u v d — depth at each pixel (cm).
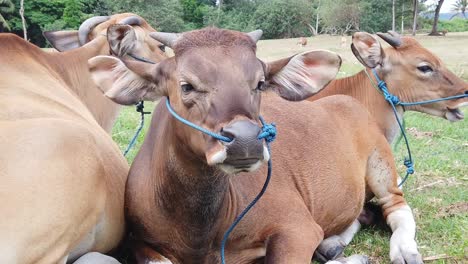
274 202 143
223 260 133
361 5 2177
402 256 160
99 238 133
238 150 101
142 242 139
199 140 111
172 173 125
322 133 168
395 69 223
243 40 117
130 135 296
